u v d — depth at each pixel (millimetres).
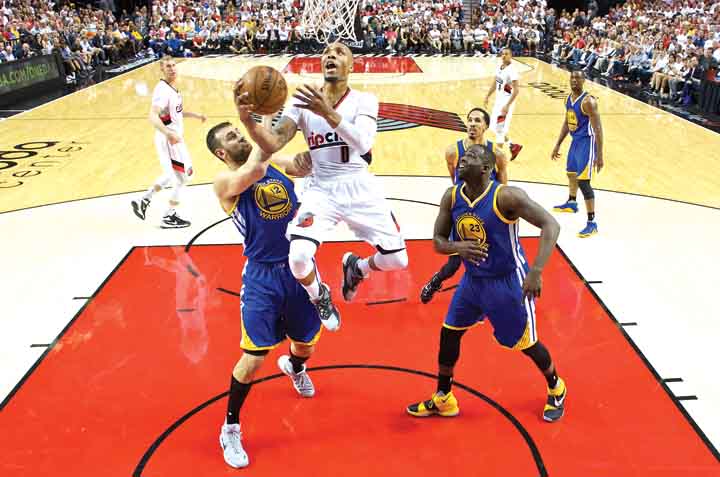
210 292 5152
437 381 3922
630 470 3133
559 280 5324
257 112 2861
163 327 4598
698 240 6211
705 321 4641
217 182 3141
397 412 3623
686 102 13859
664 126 11594
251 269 3311
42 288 5223
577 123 6191
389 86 16000
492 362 4133
